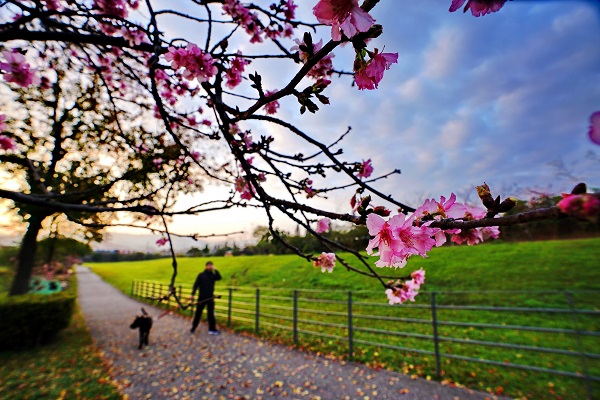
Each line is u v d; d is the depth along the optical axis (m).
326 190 1.84
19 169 5.66
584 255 11.20
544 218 0.46
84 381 4.77
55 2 2.23
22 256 9.48
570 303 3.66
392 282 2.09
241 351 6.18
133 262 63.31
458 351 5.42
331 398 4.07
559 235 14.48
